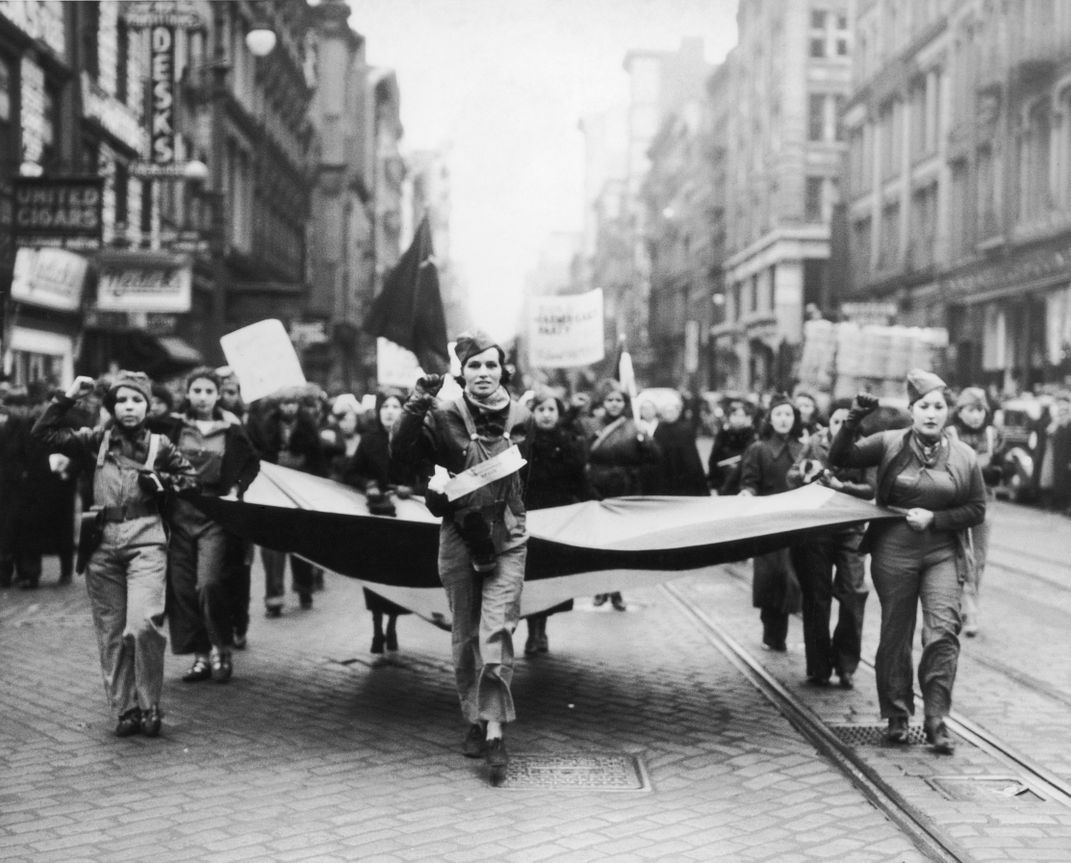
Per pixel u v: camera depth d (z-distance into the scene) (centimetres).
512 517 632
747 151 6931
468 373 632
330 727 713
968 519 669
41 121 2080
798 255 6138
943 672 665
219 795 582
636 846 515
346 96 6806
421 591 788
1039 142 3512
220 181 2203
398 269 939
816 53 6153
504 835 529
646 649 956
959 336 4088
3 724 704
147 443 688
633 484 1101
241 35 3906
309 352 4650
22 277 1816
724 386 7481
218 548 830
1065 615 1103
